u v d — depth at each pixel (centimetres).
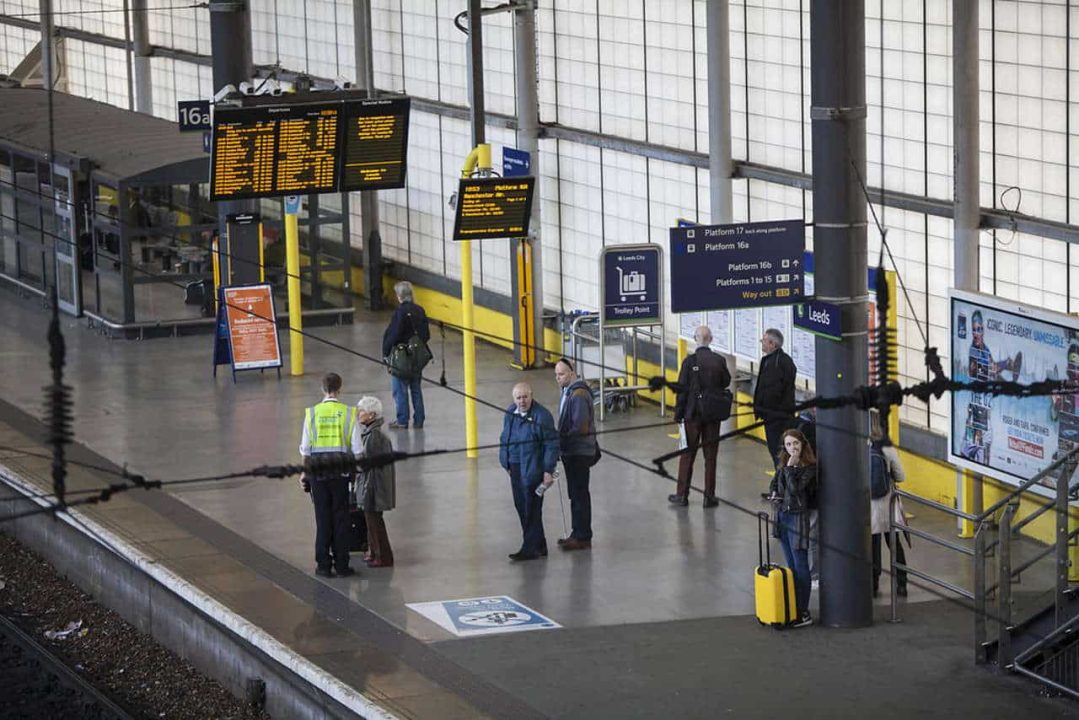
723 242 2420
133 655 2566
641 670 2197
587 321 3647
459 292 4341
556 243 3938
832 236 2334
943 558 2647
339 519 2573
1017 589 2489
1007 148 2744
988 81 2758
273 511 2919
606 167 3753
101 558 2778
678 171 3547
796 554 2388
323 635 2294
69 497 2953
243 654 2331
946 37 2852
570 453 2694
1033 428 2456
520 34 3869
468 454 3250
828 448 2353
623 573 2594
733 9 3341
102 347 4175
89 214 4369
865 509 2355
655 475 3109
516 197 3153
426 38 4388
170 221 4247
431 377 3838
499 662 2225
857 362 2347
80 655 2584
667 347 3569
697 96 3488
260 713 2275
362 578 2580
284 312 4353
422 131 4444
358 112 3186
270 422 3481
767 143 3316
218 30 3972
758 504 2927
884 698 2095
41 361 4016
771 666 2209
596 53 3753
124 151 4375
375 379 3850
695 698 2100
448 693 2084
